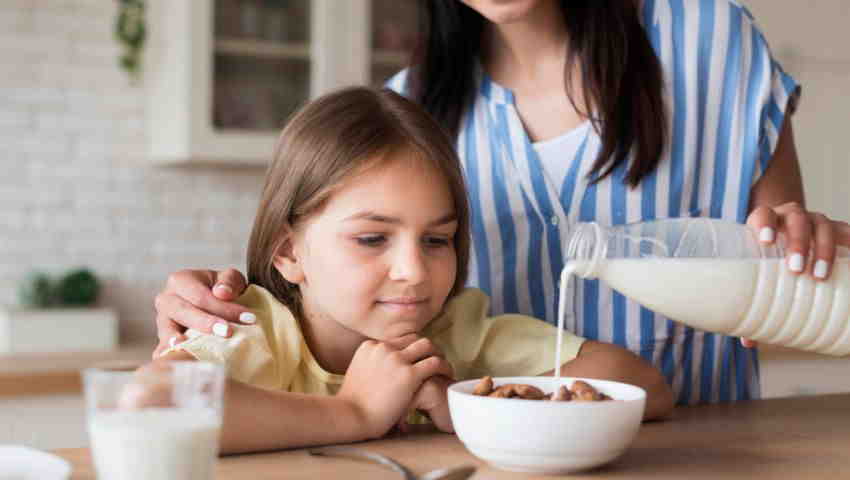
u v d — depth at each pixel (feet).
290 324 4.18
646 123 4.67
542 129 4.98
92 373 2.45
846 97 12.51
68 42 10.94
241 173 11.65
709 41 4.81
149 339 11.05
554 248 4.92
